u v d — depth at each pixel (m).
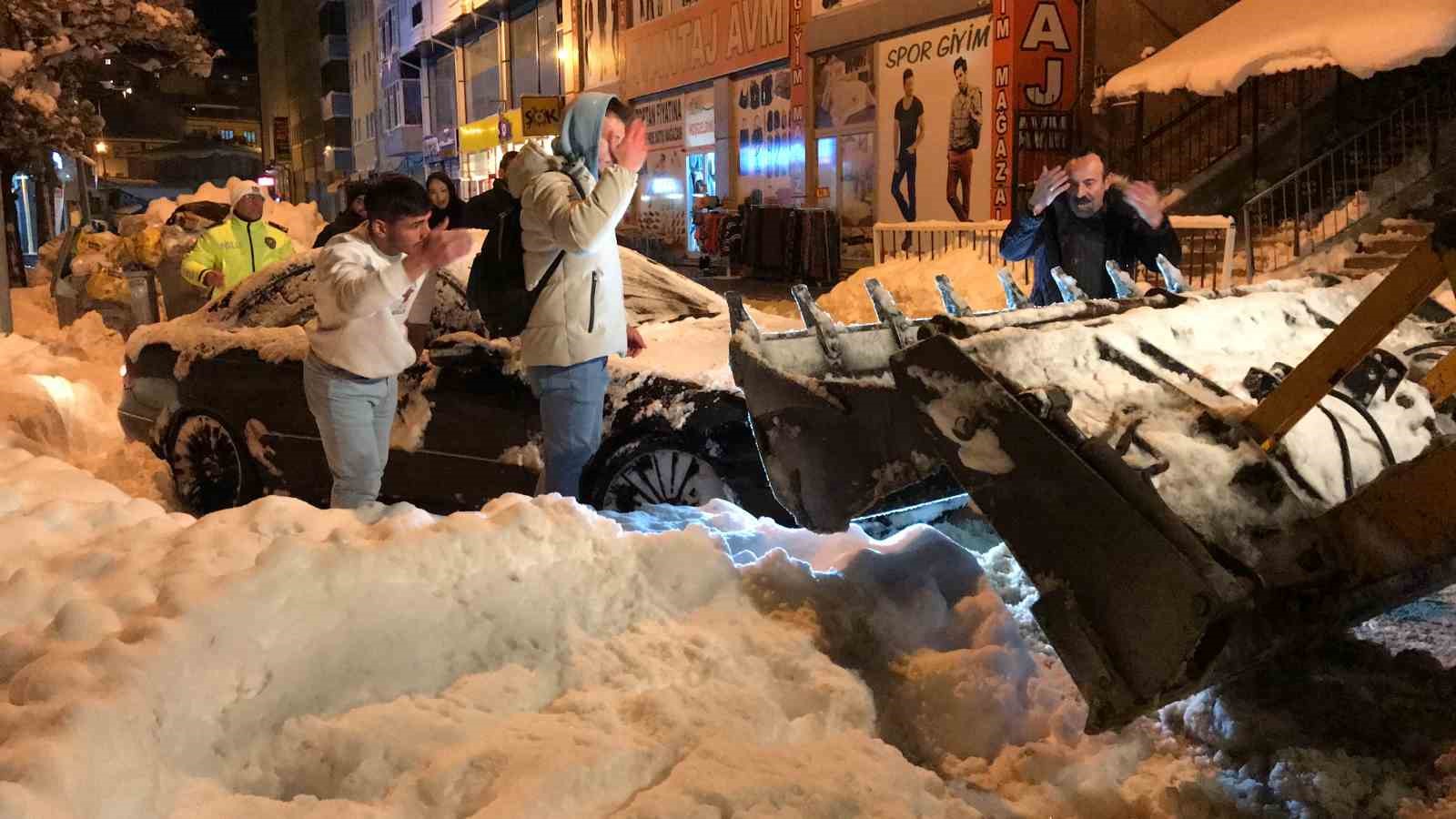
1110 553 2.49
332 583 2.84
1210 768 2.74
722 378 4.87
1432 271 2.51
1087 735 2.80
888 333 4.05
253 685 2.63
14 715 2.35
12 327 12.56
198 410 6.47
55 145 19.70
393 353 4.44
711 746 2.60
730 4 24.19
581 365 4.43
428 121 49.59
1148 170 16.39
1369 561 2.50
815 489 3.54
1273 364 3.41
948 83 17.58
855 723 2.93
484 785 2.47
